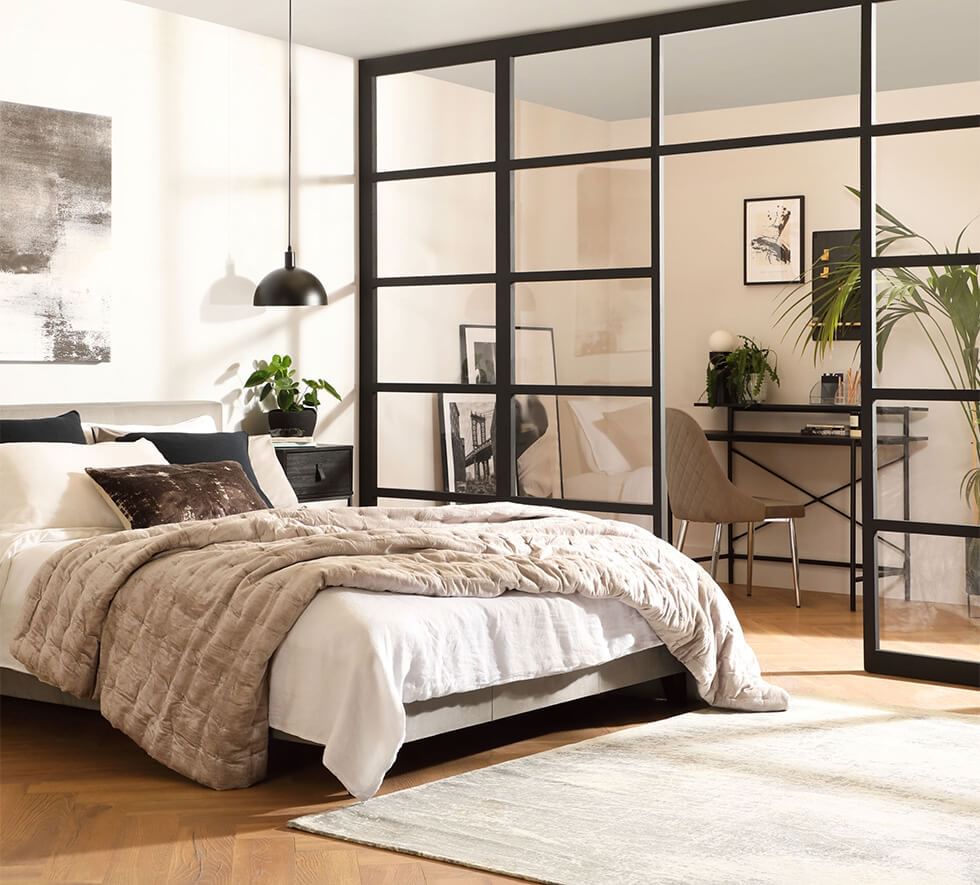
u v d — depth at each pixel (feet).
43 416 17.31
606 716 15.44
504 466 21.52
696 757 13.35
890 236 17.67
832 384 24.20
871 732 14.42
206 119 19.98
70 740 14.24
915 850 10.55
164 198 19.39
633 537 15.69
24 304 17.49
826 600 23.65
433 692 12.21
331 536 13.47
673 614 14.80
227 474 16.55
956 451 17.28
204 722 12.32
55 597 13.76
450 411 22.11
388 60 22.25
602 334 20.76
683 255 26.13
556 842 10.76
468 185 21.76
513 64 21.09
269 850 10.68
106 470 15.65
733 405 24.71
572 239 22.26
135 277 18.99
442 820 11.34
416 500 22.40
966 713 15.47
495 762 13.44
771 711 15.43
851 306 23.68
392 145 22.48
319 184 21.90
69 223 18.03
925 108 17.34
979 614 17.11
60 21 17.93
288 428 20.59
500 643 12.95
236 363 20.57
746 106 25.03
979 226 17.01
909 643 17.58
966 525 17.21
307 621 12.08
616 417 20.62
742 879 9.89
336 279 22.29
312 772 12.96
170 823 11.36
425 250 22.24
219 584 12.68
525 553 14.12
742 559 25.63
